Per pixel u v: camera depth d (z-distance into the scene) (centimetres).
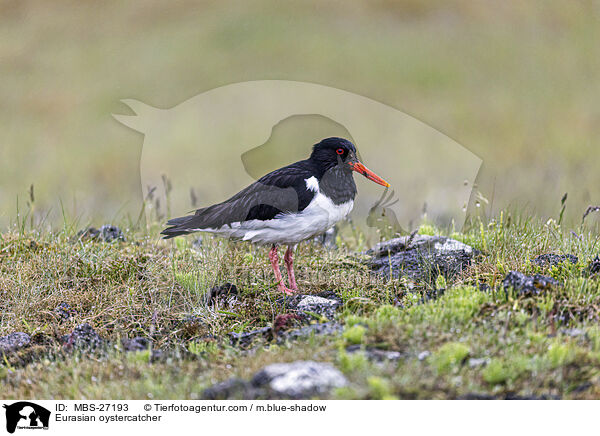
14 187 2245
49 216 1731
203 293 1146
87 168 2455
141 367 884
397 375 791
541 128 2780
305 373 789
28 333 1038
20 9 3872
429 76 3300
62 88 3141
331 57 3456
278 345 941
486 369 793
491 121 2848
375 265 1226
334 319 1002
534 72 3391
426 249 1209
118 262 1227
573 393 773
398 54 3500
